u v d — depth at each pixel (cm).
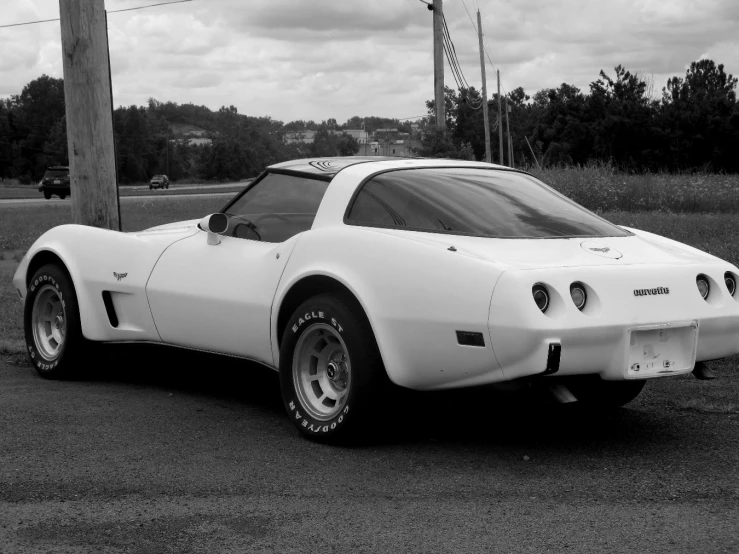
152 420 463
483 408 491
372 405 405
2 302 863
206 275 494
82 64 739
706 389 529
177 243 523
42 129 12100
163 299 515
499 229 416
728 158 3831
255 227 488
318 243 435
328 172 472
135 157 12744
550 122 4394
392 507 332
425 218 421
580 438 431
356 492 350
